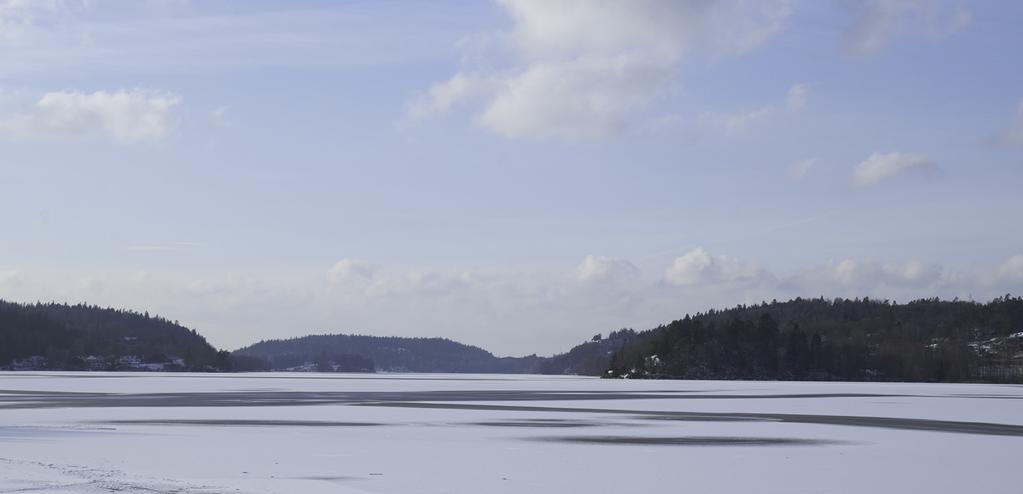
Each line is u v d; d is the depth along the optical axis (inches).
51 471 1160.8
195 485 1075.9
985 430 1942.7
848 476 1224.2
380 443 1588.3
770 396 3868.1
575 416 2388.0
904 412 2603.3
